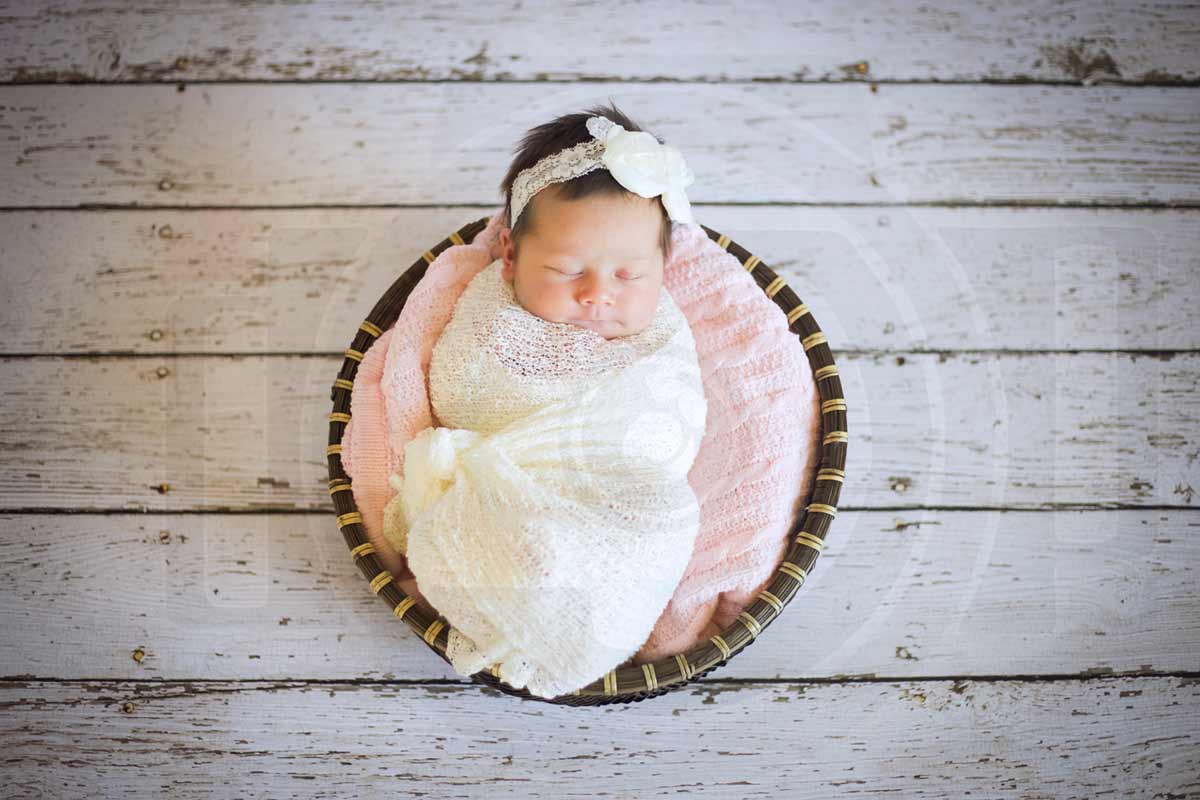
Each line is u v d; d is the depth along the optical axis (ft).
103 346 4.84
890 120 5.23
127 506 4.68
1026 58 5.33
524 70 5.24
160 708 4.45
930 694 4.52
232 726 4.44
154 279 4.92
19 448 4.71
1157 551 4.74
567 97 5.22
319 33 5.24
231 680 4.48
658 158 3.79
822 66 5.29
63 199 4.99
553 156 3.91
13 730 4.42
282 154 5.10
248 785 4.39
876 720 4.49
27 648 4.50
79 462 4.71
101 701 4.45
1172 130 5.25
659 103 5.21
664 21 5.32
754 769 4.43
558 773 4.40
